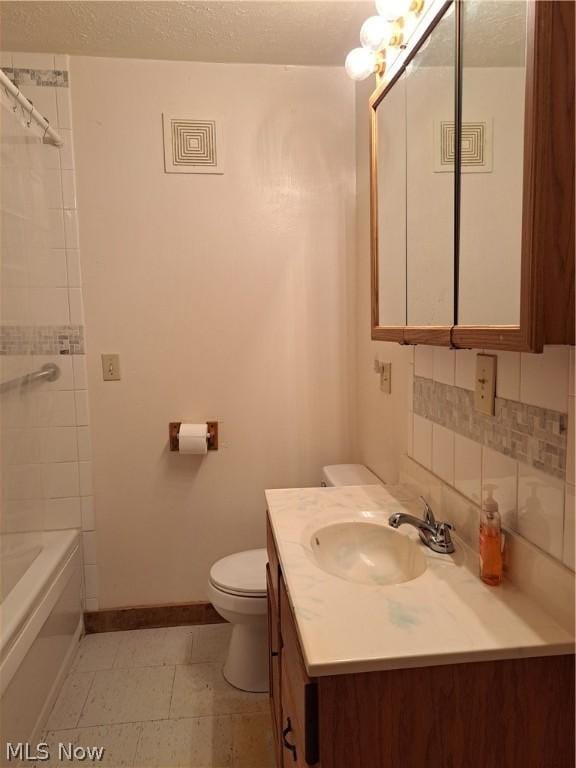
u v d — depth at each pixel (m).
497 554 1.01
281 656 1.29
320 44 1.97
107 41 1.93
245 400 2.27
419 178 1.31
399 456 1.75
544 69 0.75
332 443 2.34
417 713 0.84
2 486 1.62
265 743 1.62
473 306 1.02
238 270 2.21
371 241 1.63
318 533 1.29
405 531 1.29
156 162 2.12
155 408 2.22
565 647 0.84
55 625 1.84
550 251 0.78
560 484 0.89
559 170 0.76
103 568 2.25
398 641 0.84
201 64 2.10
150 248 2.15
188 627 2.29
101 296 2.14
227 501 2.30
